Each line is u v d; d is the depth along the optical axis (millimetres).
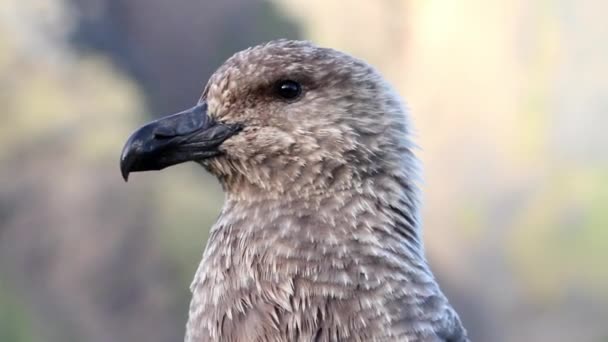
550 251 21719
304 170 5504
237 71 5617
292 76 5562
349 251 5363
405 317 5266
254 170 5566
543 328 20953
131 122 19828
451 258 21234
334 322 5215
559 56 22609
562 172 22000
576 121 22562
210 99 5691
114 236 17922
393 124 5656
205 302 5441
